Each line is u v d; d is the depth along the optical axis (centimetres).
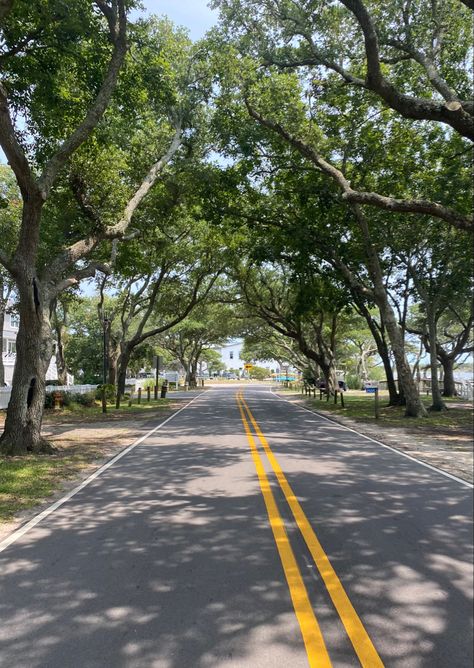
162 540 599
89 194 1584
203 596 450
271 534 618
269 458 1149
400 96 1232
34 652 363
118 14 1323
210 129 2183
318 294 2731
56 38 1237
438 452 1298
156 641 376
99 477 964
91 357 4909
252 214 2489
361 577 492
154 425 1919
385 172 2253
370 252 2262
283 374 9956
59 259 1347
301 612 421
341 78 1925
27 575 501
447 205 2025
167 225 2423
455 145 1942
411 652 364
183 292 3694
